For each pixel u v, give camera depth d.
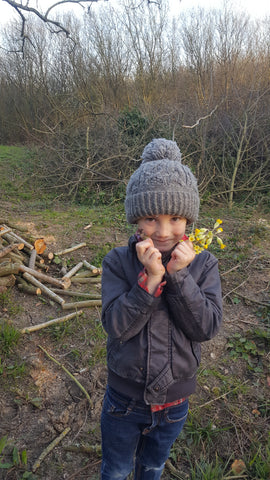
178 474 2.24
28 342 3.31
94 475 2.25
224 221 6.62
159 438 1.58
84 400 2.72
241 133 8.16
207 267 1.60
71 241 5.46
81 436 2.48
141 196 1.47
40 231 5.80
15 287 4.09
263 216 6.98
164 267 1.51
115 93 13.91
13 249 4.40
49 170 8.99
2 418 2.60
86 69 13.88
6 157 12.48
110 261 1.62
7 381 2.88
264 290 4.32
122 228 6.11
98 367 3.06
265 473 2.21
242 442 2.49
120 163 8.25
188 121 8.75
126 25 13.72
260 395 2.88
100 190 8.05
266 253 5.21
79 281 4.34
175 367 1.49
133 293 1.42
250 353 3.33
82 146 8.77
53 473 2.26
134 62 13.97
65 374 2.99
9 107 17.12
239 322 3.77
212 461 2.31
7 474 2.23
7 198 8.03
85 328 3.53
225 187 7.92
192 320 1.43
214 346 3.39
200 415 2.66
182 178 1.48
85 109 10.54
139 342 1.48
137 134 8.66
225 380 3.01
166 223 1.50
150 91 13.66
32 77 15.88
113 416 1.56
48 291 3.96
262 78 9.85
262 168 7.67
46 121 13.79
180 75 13.91
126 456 1.64
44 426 2.54
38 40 15.70
